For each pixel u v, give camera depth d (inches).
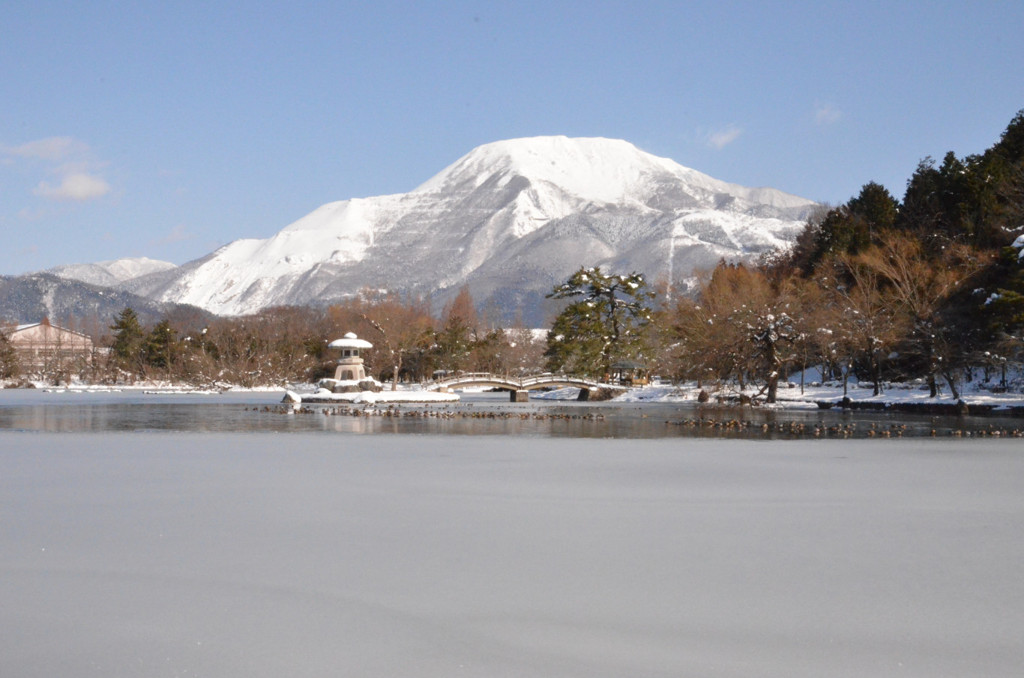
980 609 697.6
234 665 580.7
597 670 577.0
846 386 3922.2
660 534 967.6
